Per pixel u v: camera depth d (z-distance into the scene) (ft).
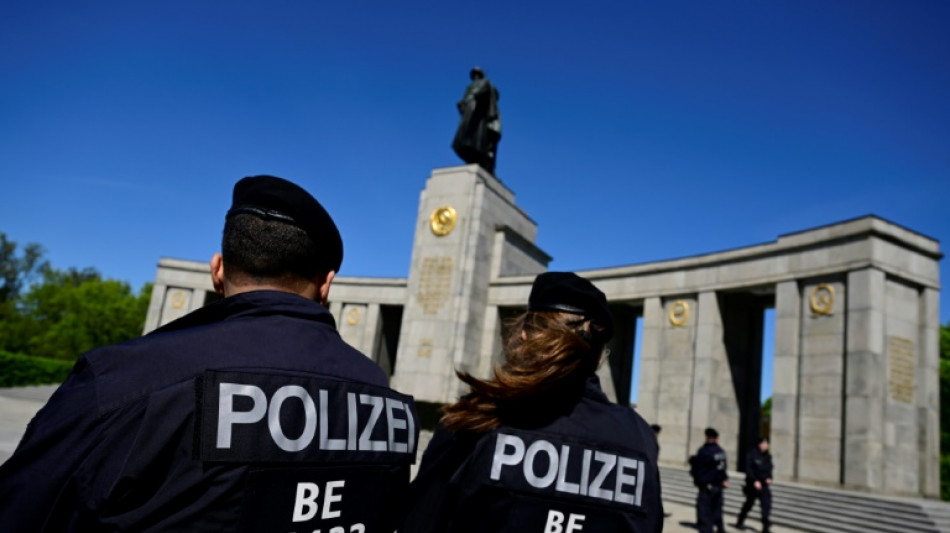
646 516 7.30
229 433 5.63
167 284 147.54
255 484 5.66
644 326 92.02
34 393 101.45
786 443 72.23
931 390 69.56
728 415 83.46
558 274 8.37
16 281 269.23
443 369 98.48
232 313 6.85
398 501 7.66
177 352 5.91
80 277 289.74
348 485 6.55
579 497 7.02
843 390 68.85
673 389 86.53
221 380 5.80
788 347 74.95
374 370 7.74
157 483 5.37
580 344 7.42
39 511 5.11
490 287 105.29
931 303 72.28
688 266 88.69
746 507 50.11
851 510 54.39
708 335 84.02
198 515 5.35
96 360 5.64
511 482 6.93
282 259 7.24
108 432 5.27
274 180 7.53
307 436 6.21
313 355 6.85
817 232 75.00
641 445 7.64
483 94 109.50
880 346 67.62
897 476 65.26
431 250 105.91
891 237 70.33
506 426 7.30
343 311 137.28
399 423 7.62
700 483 41.34
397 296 131.85
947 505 54.75
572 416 7.54
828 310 72.38
